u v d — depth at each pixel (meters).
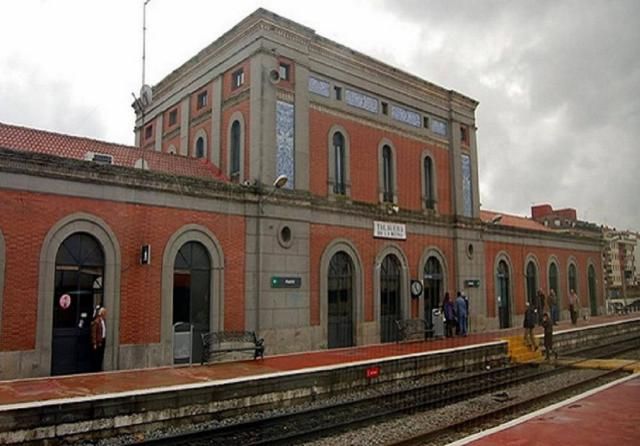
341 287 20.73
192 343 16.27
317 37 20.58
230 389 11.73
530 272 32.34
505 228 30.16
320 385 13.50
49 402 9.54
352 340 20.81
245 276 17.62
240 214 17.70
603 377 16.28
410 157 24.61
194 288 16.66
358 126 22.16
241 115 19.38
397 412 12.05
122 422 10.20
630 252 87.88
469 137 28.11
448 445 8.51
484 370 18.11
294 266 18.77
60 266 14.12
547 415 10.37
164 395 10.77
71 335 14.19
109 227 14.83
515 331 26.45
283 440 9.83
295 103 19.56
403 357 15.93
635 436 8.87
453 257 26.12
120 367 14.68
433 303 24.81
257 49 18.78
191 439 9.98
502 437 8.85
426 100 25.72
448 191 26.53
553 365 18.97
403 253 23.34
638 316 38.06
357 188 21.77
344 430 10.74
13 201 13.30
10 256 13.16
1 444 8.90
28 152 13.47
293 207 18.92
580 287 37.31
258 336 17.53
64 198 14.12
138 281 15.27
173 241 16.06
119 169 15.00
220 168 20.14
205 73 21.55
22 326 13.22
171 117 24.09
